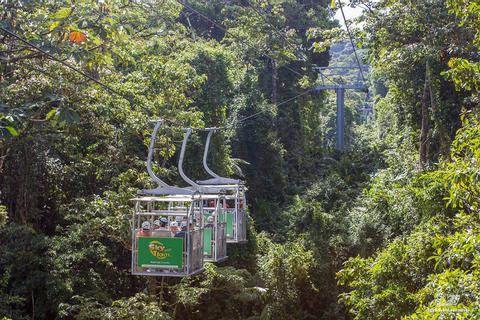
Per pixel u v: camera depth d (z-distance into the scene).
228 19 42.44
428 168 21.05
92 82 18.58
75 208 20.50
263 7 41.06
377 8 20.45
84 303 18.56
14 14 14.59
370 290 15.97
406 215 21.81
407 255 15.81
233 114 35.38
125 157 21.47
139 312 18.22
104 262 20.11
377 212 24.98
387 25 19.83
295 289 23.48
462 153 15.08
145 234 13.15
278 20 39.81
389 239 23.77
